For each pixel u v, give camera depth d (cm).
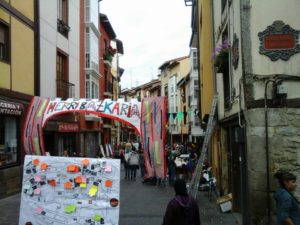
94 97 3238
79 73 2772
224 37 1267
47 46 2070
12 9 1653
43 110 1227
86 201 751
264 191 865
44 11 2028
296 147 864
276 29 882
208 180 1627
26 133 1242
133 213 1234
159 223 1094
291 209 571
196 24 2400
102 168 754
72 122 2517
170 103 6625
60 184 761
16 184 1656
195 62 4644
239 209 1180
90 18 3041
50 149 2211
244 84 888
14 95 1641
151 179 2012
